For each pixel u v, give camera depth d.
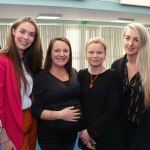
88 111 1.84
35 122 1.89
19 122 1.66
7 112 1.66
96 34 5.52
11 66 1.67
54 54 1.77
